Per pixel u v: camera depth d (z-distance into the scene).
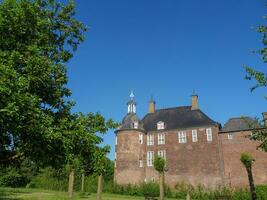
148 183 54.66
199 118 59.34
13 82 10.59
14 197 30.14
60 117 13.08
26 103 10.68
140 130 60.88
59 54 14.80
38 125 11.05
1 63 10.81
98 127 13.33
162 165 35.41
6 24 12.11
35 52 12.35
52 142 11.83
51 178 55.50
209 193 50.59
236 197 43.28
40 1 14.66
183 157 57.59
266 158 51.19
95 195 41.81
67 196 34.44
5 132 11.41
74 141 12.30
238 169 52.59
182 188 54.25
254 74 14.07
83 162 13.17
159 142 60.66
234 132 54.78
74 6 15.38
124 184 56.69
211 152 55.62
